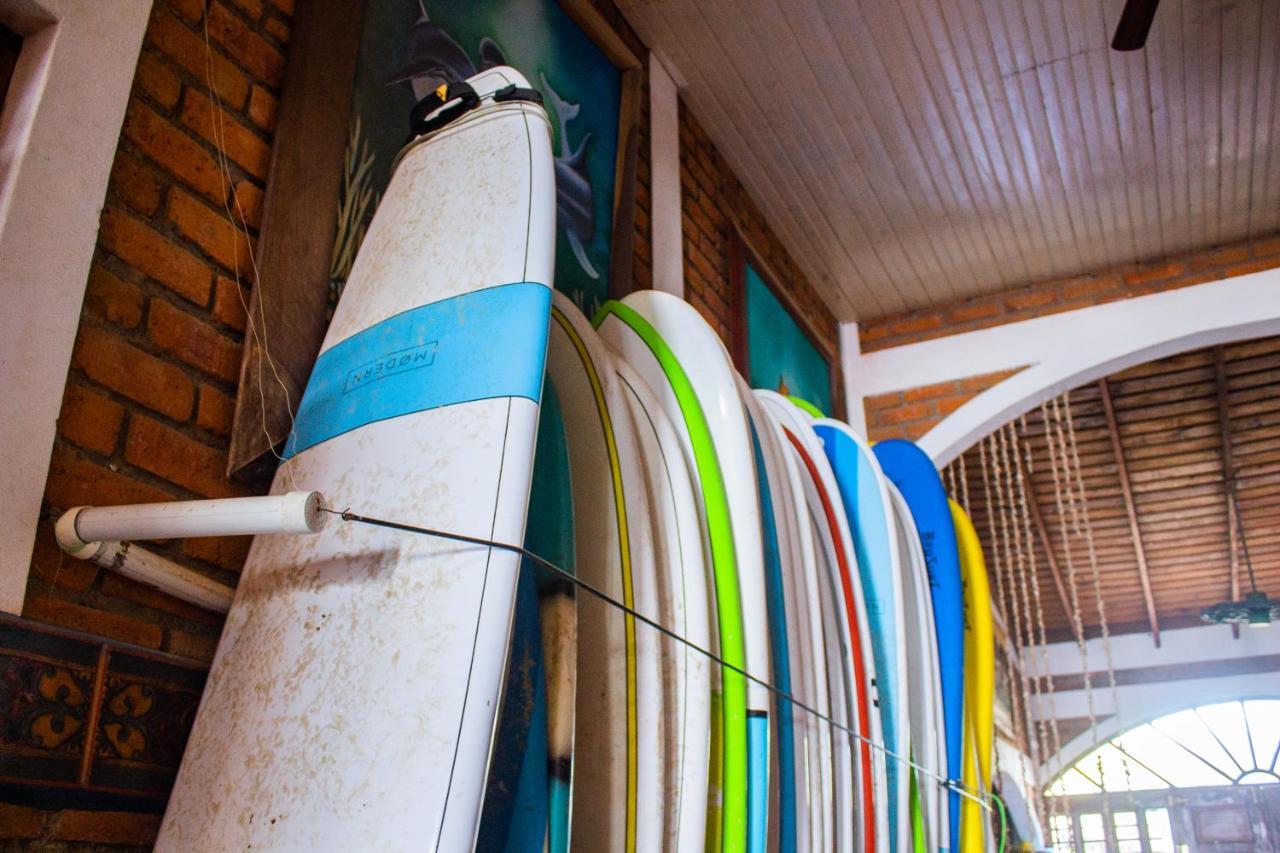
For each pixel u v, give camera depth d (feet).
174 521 3.85
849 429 8.31
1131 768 35.88
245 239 5.46
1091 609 34.12
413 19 6.89
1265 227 13.20
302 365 5.38
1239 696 33.53
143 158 5.00
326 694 3.80
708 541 5.48
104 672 4.25
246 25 5.78
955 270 13.97
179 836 3.95
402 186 5.54
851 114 11.28
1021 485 20.04
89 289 4.61
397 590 3.86
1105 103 11.12
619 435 5.20
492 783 3.96
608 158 9.11
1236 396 21.74
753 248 12.00
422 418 4.28
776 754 5.52
